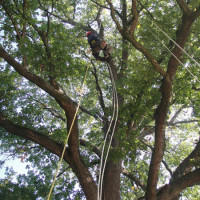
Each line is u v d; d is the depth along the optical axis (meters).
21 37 10.05
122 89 10.21
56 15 14.84
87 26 14.54
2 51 8.80
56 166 14.40
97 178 12.95
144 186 12.13
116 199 10.63
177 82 10.15
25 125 12.11
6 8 9.97
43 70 10.25
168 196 8.98
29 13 10.29
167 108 8.84
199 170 9.03
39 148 14.02
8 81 12.45
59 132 11.28
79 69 10.48
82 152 14.07
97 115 13.49
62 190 13.88
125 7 12.12
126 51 13.29
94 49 8.97
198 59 10.58
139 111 9.81
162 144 8.96
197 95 10.83
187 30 9.13
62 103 9.25
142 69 9.71
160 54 10.23
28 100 14.34
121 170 11.58
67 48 11.24
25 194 12.77
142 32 10.20
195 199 13.85
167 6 10.94
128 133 10.45
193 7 9.74
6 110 12.38
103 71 15.15
